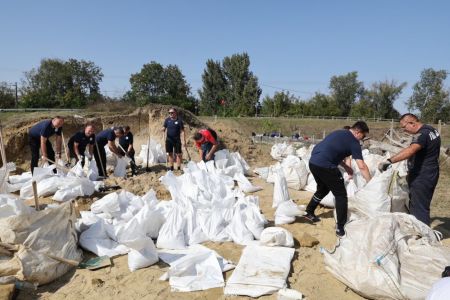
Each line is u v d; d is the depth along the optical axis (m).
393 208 4.76
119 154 8.79
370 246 3.61
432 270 3.36
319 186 5.13
